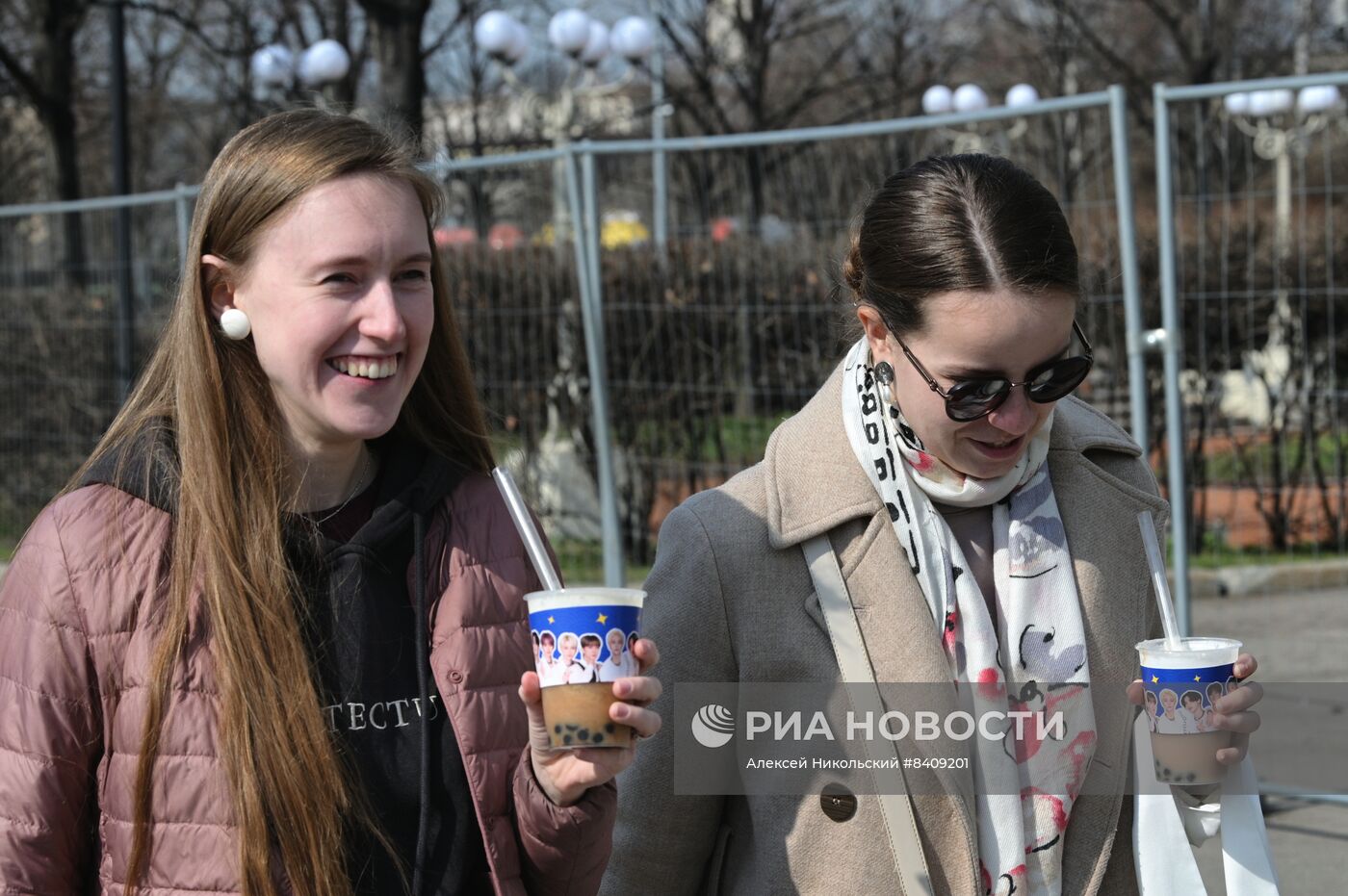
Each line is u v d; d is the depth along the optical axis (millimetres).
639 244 7578
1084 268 6941
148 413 2152
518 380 7852
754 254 7227
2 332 9906
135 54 23062
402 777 2092
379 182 2109
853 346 2457
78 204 9094
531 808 2068
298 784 1974
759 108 18422
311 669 2066
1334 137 8656
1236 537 8172
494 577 2193
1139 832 2279
